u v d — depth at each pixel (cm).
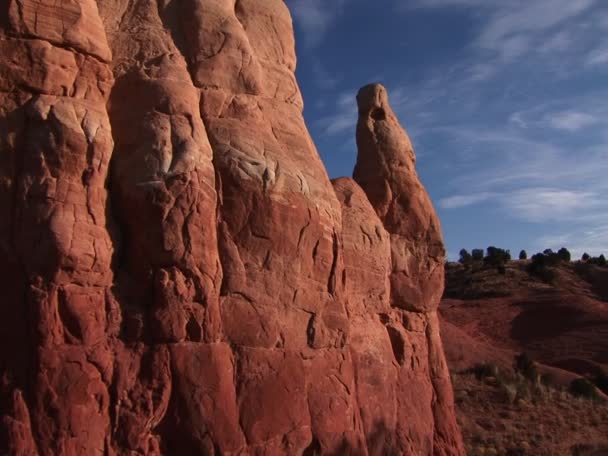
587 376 4869
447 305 7219
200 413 1285
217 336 1352
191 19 1550
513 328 6612
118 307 1279
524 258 9962
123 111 1395
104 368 1234
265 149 1512
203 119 1485
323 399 1516
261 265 1443
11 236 1212
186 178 1332
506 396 3145
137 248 1305
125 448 1224
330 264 1595
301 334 1498
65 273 1209
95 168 1280
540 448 2602
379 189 2053
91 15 1375
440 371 2066
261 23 1711
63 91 1306
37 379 1162
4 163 1234
